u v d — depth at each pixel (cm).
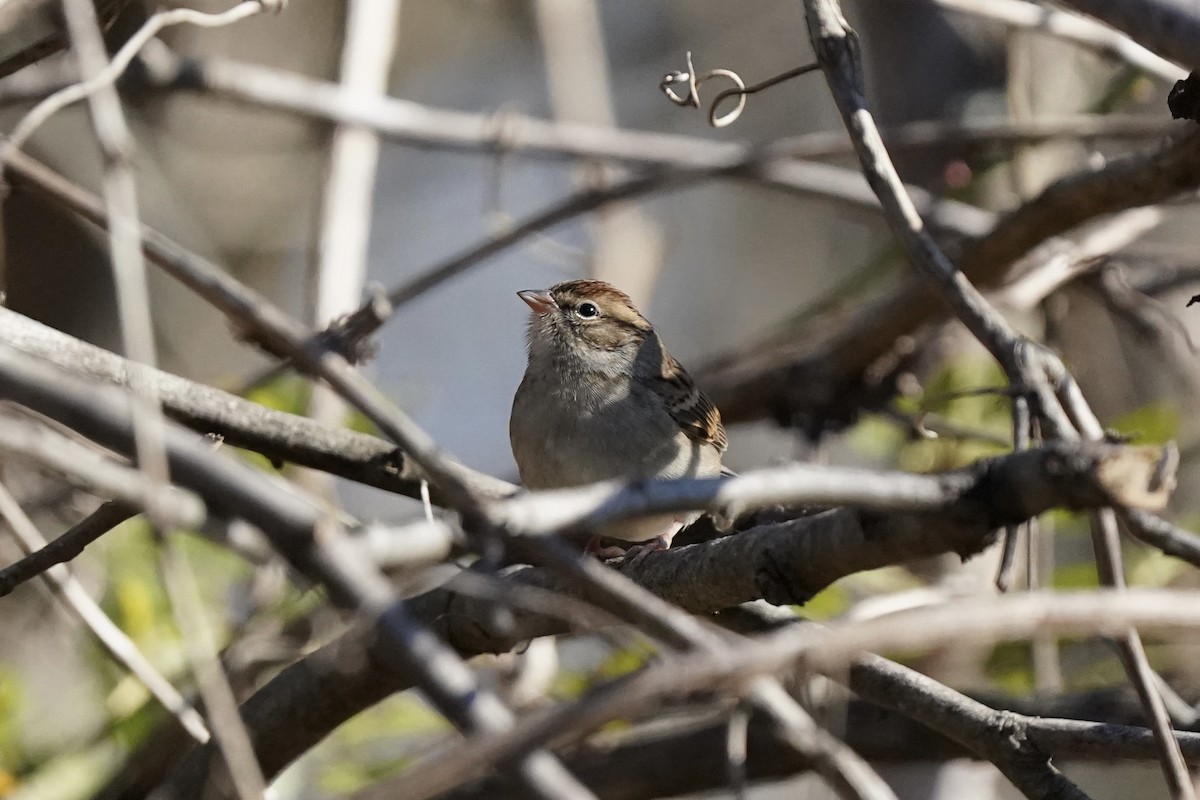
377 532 449
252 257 1534
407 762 938
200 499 452
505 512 448
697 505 461
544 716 379
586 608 573
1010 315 1183
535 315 1008
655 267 1306
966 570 1018
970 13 1071
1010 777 669
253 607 905
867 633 407
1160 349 1153
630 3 1758
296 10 1549
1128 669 541
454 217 1731
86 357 726
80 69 542
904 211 632
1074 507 452
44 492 948
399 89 1730
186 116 1505
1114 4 558
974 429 1057
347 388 503
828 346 1186
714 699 847
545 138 1144
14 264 1393
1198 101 698
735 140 1706
